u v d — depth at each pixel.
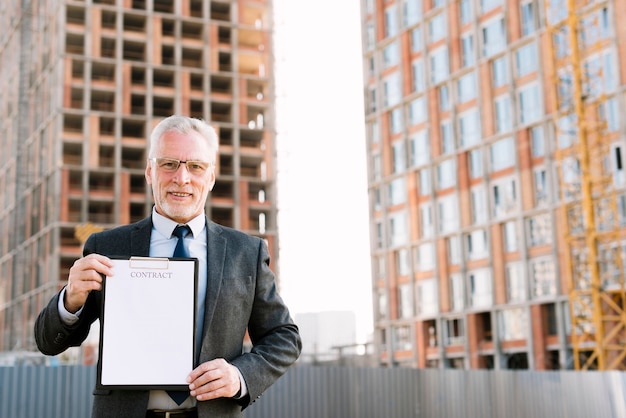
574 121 42.22
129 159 68.44
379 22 57.53
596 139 40.28
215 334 3.11
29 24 76.38
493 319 45.31
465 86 49.75
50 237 64.38
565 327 41.31
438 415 13.19
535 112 44.66
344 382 12.32
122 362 2.91
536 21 44.91
